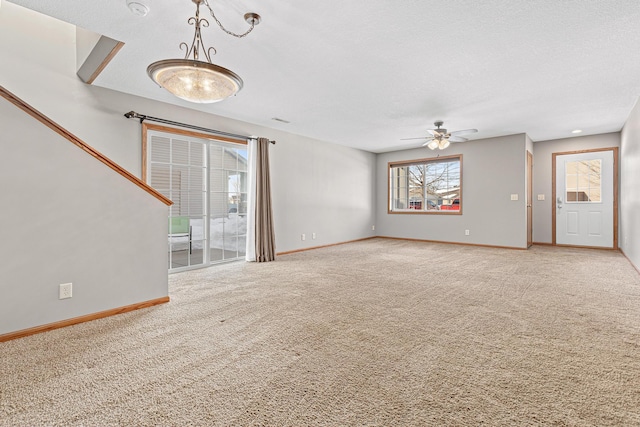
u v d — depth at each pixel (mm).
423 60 2912
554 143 6488
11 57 3164
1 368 1761
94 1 2037
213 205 4695
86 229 2471
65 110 3379
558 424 1310
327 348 2010
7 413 1381
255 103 4152
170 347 2029
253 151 5012
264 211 5020
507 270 4238
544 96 3879
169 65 1695
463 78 3334
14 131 2139
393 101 4070
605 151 5922
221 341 2119
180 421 1339
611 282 3572
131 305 2717
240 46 2641
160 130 4035
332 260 5043
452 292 3221
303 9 2123
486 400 1474
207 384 1616
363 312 2652
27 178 2197
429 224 7320
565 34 2467
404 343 2074
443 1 2051
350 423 1323
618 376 1670
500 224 6320
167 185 4156
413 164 7680
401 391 1549
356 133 5926
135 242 2750
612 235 5875
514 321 2439
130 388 1578
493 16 2219
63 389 1564
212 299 3029
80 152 2436
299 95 3850
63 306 2361
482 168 6531
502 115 4719
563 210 6402
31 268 2219
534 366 1778
